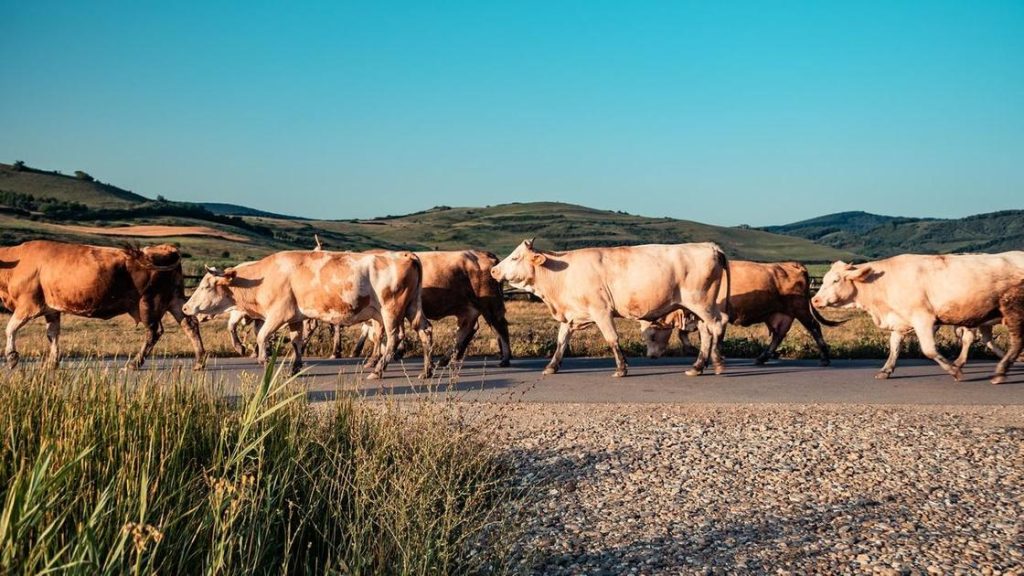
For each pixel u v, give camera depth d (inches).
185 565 173.9
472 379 514.0
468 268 581.9
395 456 250.5
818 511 258.2
